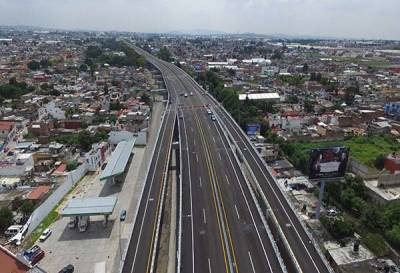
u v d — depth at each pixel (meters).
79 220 92.56
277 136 154.75
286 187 114.06
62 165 124.75
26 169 119.06
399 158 126.44
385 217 92.00
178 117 185.00
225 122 175.25
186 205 94.38
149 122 177.25
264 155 134.75
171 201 109.25
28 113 179.25
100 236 89.44
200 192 102.06
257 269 69.00
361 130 169.12
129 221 96.12
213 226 84.19
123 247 84.62
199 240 78.56
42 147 139.75
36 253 80.00
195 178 111.62
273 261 71.50
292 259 73.88
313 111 197.88
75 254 82.50
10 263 59.12
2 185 109.69
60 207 102.50
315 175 92.62
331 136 159.00
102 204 95.50
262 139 153.50
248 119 176.38
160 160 129.62
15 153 132.38
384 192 107.25
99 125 165.50
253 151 136.00
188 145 142.62
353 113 186.88
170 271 77.81
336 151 91.75
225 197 99.00
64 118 175.25
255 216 88.88
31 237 87.81
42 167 123.50
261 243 77.50
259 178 112.00
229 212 90.75
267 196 100.06
